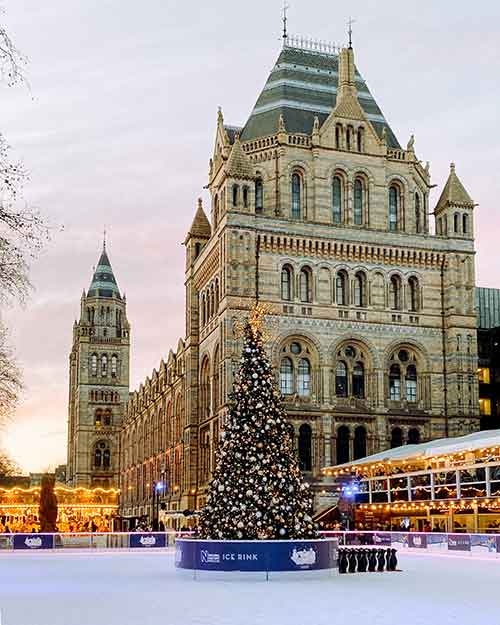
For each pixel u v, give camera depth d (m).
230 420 43.41
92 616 26.77
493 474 67.62
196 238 102.25
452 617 26.38
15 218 22.86
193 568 41.53
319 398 85.19
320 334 86.12
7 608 29.03
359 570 44.22
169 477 112.88
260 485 41.62
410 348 89.56
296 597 31.80
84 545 69.25
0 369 57.69
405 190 93.38
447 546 58.66
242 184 85.75
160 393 123.69
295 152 90.56
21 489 109.19
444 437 88.50
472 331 90.62
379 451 86.06
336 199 91.25
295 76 97.38
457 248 91.88
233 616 26.50
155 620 25.72
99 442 196.88
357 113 92.75
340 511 79.50
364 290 88.94
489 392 105.56
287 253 86.56
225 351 82.75
